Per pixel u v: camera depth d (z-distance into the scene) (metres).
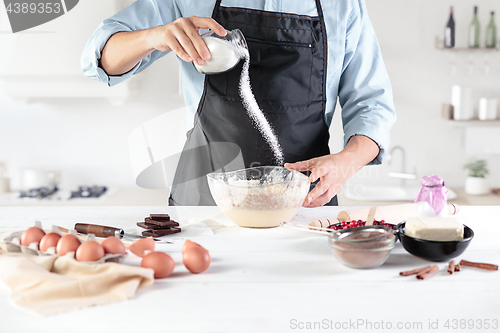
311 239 0.98
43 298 0.66
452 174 2.86
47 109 2.85
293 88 1.37
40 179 2.74
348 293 0.70
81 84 2.60
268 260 0.85
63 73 2.53
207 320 0.62
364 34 1.43
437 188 0.97
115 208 1.27
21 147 2.89
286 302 0.67
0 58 2.51
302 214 1.18
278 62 1.35
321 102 1.42
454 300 0.68
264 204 1.00
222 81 1.34
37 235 0.85
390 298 0.68
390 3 2.72
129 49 1.12
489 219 1.13
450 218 0.86
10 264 0.73
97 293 0.68
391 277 0.76
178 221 1.10
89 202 2.56
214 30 1.02
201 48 1.00
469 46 2.73
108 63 1.18
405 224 0.90
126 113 2.85
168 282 0.75
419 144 2.84
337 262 0.84
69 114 2.86
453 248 0.79
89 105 2.84
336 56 1.40
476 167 2.74
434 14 2.72
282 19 1.34
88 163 2.91
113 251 0.79
